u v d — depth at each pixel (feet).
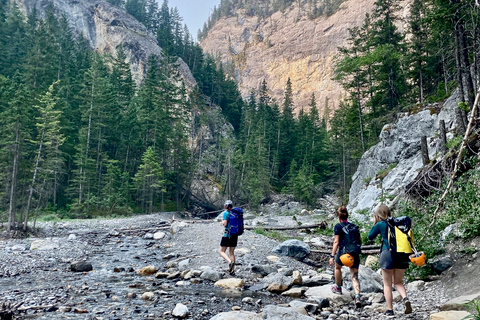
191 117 260.83
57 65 213.66
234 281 25.23
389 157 77.20
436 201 32.19
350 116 126.31
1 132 74.28
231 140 225.15
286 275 29.12
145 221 93.86
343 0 632.38
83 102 164.66
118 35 384.27
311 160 239.30
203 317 17.37
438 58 92.32
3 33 244.42
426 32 102.83
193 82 339.77
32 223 74.54
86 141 144.56
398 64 111.14
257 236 48.49
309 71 605.73
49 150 93.30
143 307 18.71
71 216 113.60
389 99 116.57
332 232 58.90
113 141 169.99
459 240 26.76
